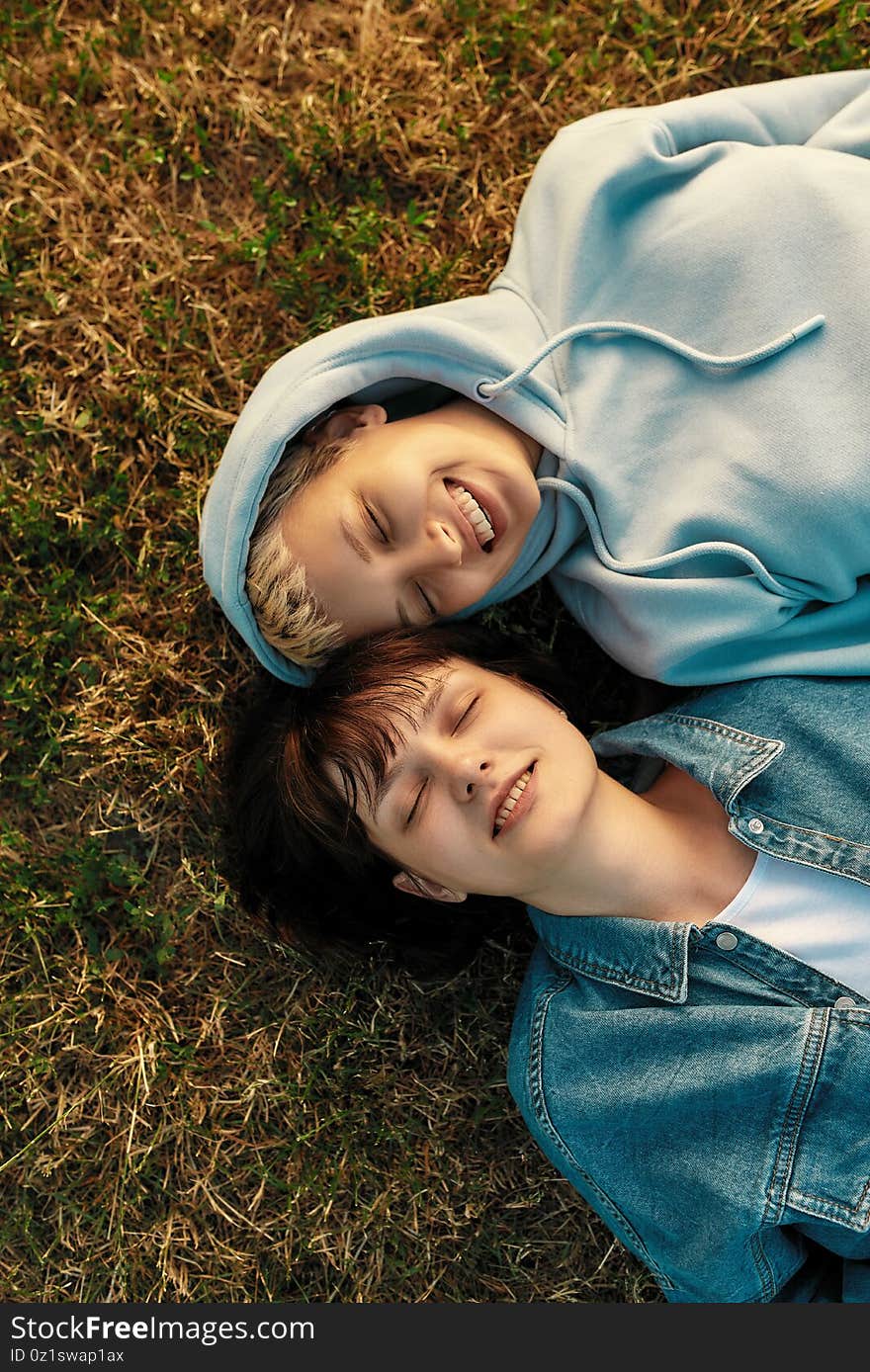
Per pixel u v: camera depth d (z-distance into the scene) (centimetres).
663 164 135
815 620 139
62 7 161
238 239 159
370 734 127
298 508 133
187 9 161
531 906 143
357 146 159
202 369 158
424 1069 158
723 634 136
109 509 158
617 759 151
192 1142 157
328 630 135
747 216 132
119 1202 155
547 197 142
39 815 160
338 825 134
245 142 162
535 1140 155
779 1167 124
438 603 135
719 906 132
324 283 159
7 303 159
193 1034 158
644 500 139
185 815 157
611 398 138
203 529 140
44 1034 156
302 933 153
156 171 161
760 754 130
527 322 140
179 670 157
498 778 124
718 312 133
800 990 127
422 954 155
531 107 160
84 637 158
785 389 129
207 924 158
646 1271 155
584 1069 133
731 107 140
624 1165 132
